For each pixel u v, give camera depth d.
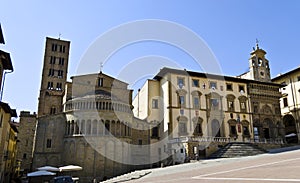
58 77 72.81
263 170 17.98
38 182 48.94
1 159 36.81
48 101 66.69
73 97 56.75
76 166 44.38
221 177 16.94
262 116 63.62
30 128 80.06
